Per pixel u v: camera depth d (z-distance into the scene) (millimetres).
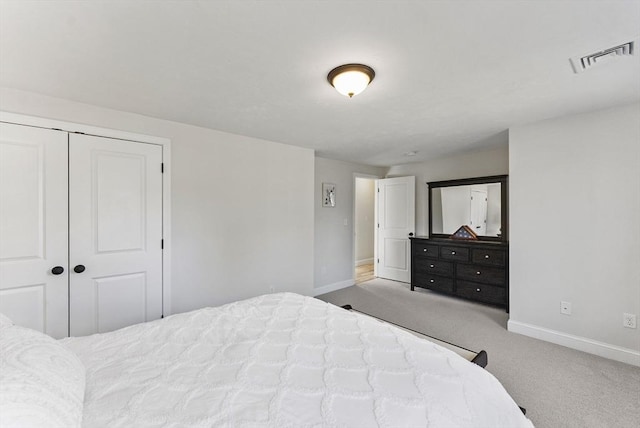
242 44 1471
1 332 942
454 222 4375
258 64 1673
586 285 2535
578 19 1273
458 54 1559
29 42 1438
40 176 2078
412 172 5051
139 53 1554
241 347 1270
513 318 2965
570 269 2617
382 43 1460
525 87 1981
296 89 2006
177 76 1815
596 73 1778
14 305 1991
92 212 2279
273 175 3453
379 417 839
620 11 1219
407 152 4141
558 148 2656
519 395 1931
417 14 1240
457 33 1376
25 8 1181
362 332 1423
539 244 2781
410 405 889
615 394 1932
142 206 2516
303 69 1730
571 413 1758
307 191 3807
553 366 2287
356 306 3801
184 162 2756
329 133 3111
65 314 2162
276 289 3473
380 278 5445
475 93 2076
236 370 1095
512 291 2965
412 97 2145
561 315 2668
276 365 1128
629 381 2072
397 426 809
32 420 625
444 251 4145
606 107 2381
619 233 2381
